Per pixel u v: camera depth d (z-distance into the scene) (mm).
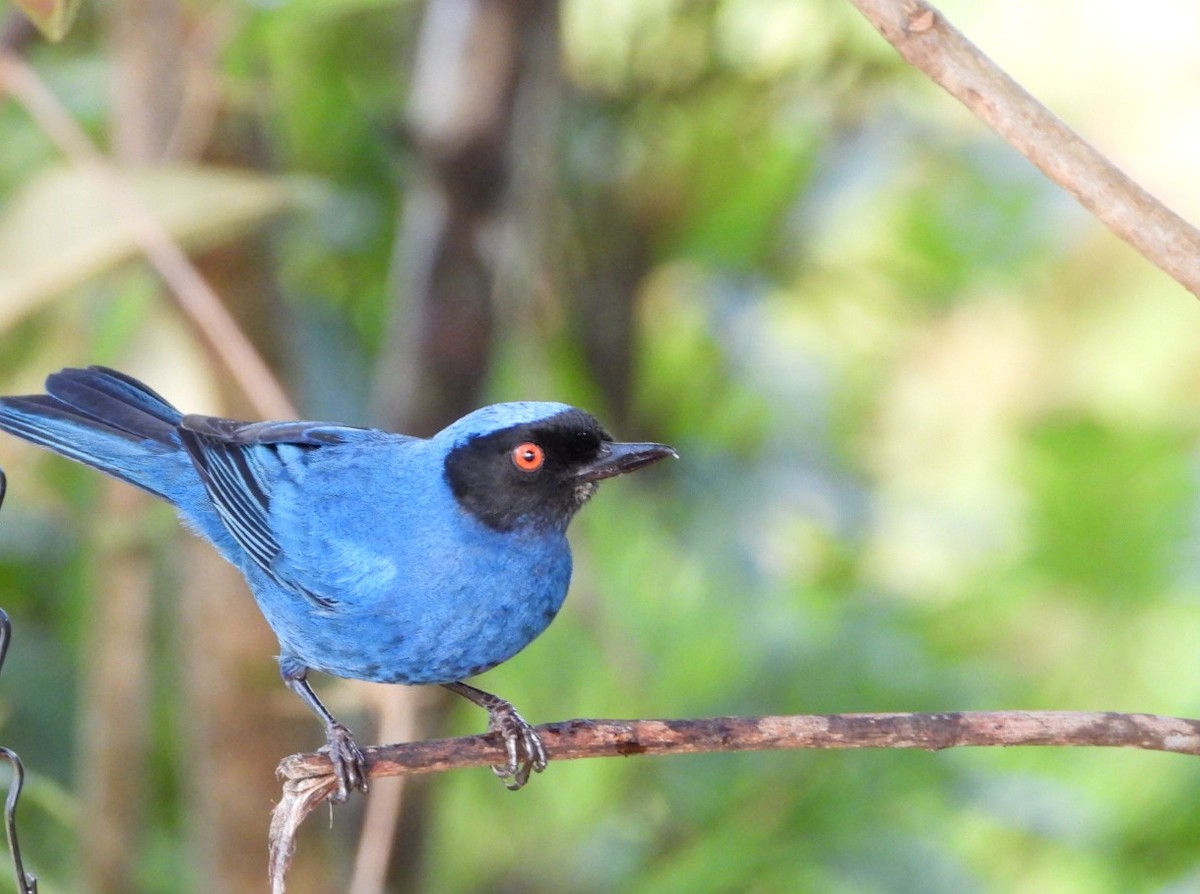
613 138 12617
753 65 12414
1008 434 14719
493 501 8750
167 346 9977
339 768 8398
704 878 11391
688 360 13656
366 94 12469
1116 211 5801
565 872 12898
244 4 9703
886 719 6902
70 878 11398
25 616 12602
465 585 8820
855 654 12133
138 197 8445
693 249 12898
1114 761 12266
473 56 11258
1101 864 12391
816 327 14633
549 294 12188
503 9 11203
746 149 12641
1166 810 11898
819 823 11750
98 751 10852
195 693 10367
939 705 12016
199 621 10258
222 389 10203
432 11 11531
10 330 9031
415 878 11820
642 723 7082
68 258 8242
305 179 10602
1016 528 13555
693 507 13172
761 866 11578
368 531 8953
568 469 8820
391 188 12602
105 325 9953
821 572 13734
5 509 12227
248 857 10305
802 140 12789
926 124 13844
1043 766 12336
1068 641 12797
